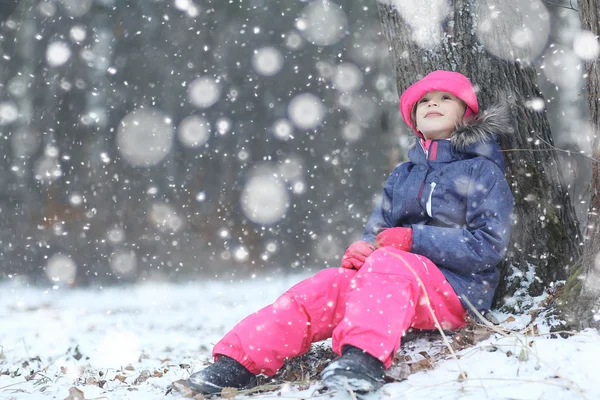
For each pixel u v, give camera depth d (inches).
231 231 776.3
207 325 401.7
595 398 123.2
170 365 233.6
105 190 745.6
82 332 373.7
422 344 176.6
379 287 152.2
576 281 171.0
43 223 723.4
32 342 331.9
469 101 196.7
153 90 778.2
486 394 130.8
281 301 164.2
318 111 808.3
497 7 215.5
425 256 173.9
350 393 139.9
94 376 213.0
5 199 718.5
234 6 819.4
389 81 748.0
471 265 172.7
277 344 161.3
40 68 730.2
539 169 205.5
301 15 820.6
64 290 644.1
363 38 811.4
